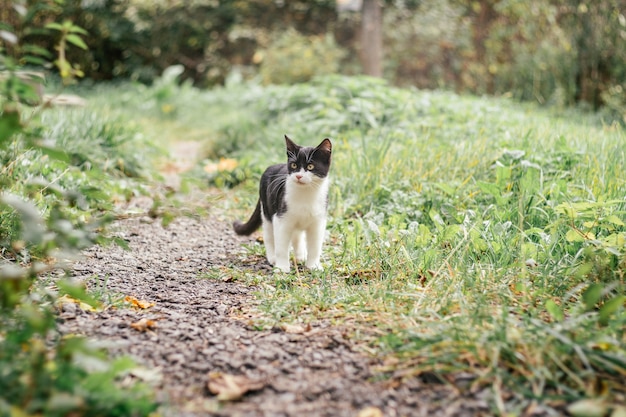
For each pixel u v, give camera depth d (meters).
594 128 8.54
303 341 2.92
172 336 2.97
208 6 18.03
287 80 15.23
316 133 7.93
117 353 2.74
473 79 15.20
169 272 4.14
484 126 7.43
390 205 5.26
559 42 13.37
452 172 5.74
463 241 4.03
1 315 2.69
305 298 3.43
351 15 16.91
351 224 5.22
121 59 18.88
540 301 3.30
